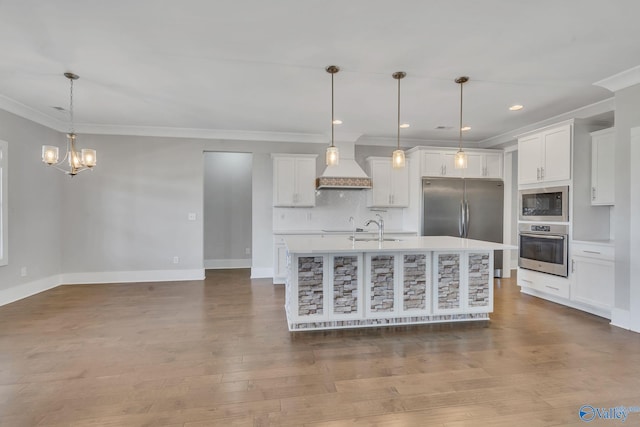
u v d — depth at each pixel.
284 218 5.90
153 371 2.45
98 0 2.11
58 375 2.38
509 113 4.53
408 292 3.50
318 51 2.80
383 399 2.11
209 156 6.83
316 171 5.95
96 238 5.34
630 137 3.25
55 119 4.87
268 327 3.40
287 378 2.37
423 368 2.52
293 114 4.65
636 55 2.85
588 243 3.74
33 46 2.71
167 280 5.55
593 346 2.91
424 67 3.10
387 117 4.77
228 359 2.66
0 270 4.08
